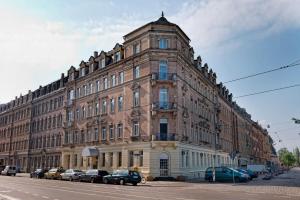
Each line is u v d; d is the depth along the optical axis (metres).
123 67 42.69
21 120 73.12
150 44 39.09
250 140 94.62
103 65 47.06
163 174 36.25
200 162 45.53
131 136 39.16
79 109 51.06
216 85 58.62
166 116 37.81
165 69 38.84
